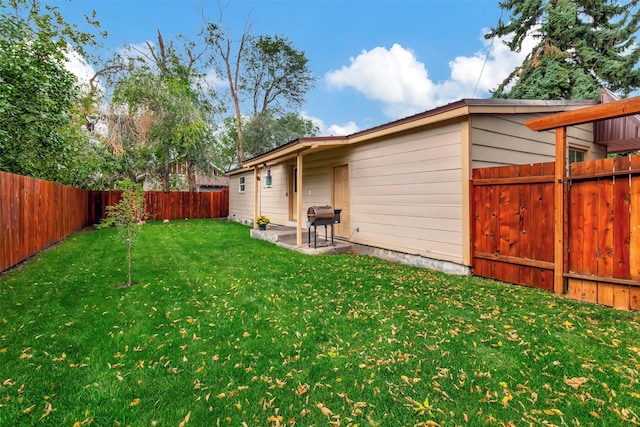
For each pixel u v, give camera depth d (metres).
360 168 7.30
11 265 5.43
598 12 12.80
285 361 2.52
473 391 2.11
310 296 4.10
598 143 7.34
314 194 9.10
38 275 5.00
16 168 7.02
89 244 8.10
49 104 6.52
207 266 5.76
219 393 2.12
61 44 7.09
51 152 7.45
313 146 7.17
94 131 13.27
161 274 5.16
